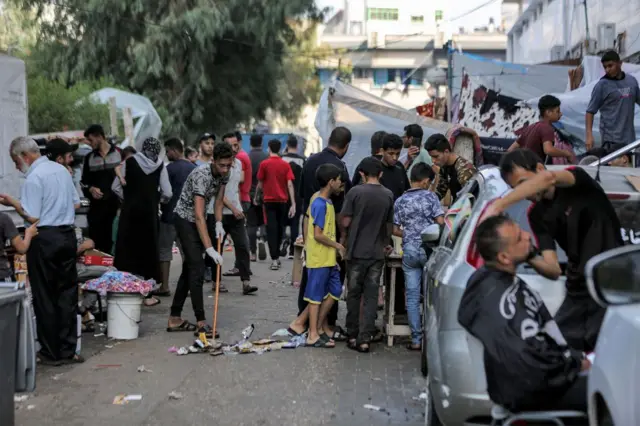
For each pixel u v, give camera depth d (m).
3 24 35.38
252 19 34.22
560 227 5.02
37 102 22.44
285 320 10.21
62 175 7.88
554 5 30.06
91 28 33.78
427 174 8.53
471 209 5.88
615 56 9.98
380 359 8.27
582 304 5.01
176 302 9.52
